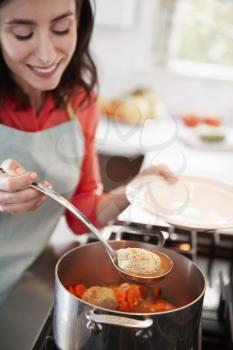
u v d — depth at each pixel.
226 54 2.53
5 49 0.83
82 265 0.77
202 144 2.05
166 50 2.53
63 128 1.05
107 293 0.71
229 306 0.77
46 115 1.06
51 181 1.03
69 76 1.05
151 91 2.23
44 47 0.80
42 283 0.90
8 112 1.01
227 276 0.91
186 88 2.47
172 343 0.59
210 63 2.56
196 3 2.45
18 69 0.86
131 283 0.75
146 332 0.56
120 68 2.48
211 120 2.24
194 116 2.29
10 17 0.76
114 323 0.55
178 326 0.58
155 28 2.49
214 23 2.48
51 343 0.67
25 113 1.02
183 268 0.73
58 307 0.61
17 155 0.99
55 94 1.06
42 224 1.03
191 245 0.94
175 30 2.51
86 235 1.10
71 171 1.06
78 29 1.01
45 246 1.04
